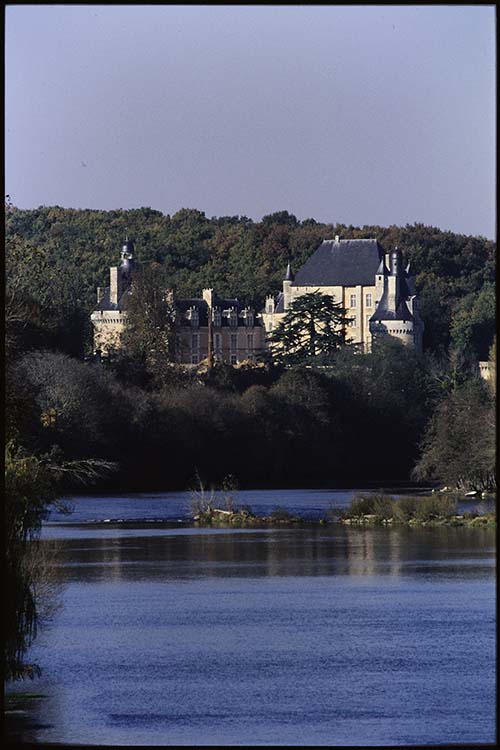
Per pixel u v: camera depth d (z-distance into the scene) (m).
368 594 195.25
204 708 122.69
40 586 157.38
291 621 170.25
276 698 126.62
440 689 130.25
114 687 131.38
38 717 119.38
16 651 138.38
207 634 161.25
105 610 179.88
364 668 140.62
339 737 111.88
